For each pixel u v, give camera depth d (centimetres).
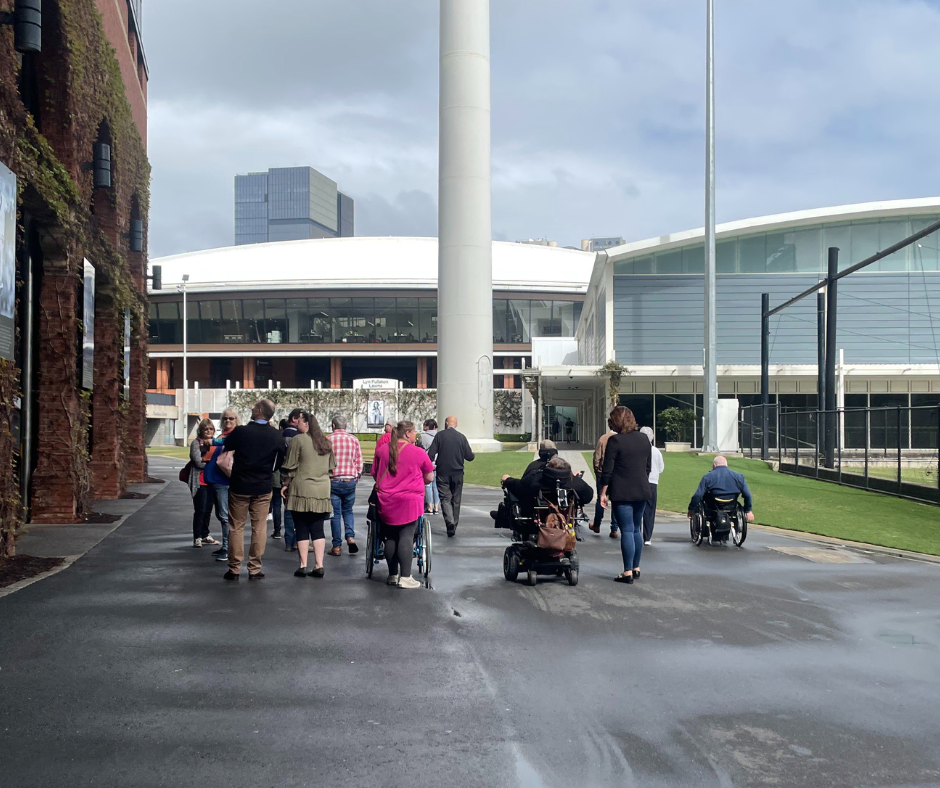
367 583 994
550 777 450
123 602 866
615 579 1055
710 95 3562
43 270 1591
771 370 4394
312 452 1026
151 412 6706
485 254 4050
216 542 1340
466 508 2036
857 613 872
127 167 2372
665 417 4459
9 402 1122
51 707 545
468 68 4016
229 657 665
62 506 1598
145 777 442
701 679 629
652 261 4747
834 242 4759
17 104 1231
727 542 1495
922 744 505
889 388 4631
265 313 9019
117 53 2558
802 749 494
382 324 9025
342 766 459
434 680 614
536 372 4238
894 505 2130
